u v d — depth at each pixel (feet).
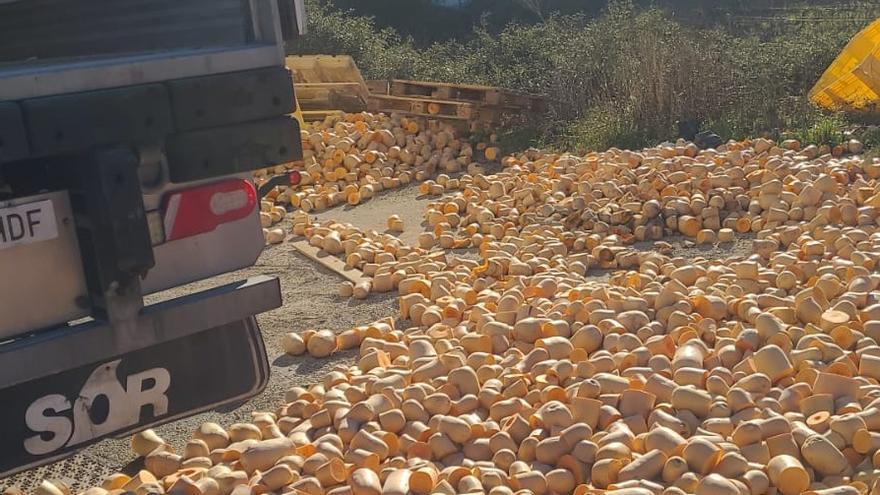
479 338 18.60
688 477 12.89
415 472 13.69
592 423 14.88
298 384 19.52
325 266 27.94
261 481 14.16
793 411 14.85
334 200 36.14
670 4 69.97
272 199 37.29
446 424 15.21
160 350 12.93
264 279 13.38
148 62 11.93
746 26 62.85
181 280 12.79
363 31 66.49
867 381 15.16
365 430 15.52
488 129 42.70
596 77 45.03
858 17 60.29
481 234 29.25
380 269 25.46
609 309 19.62
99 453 16.87
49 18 15.52
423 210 34.09
